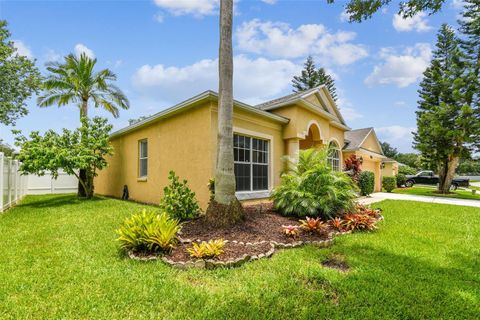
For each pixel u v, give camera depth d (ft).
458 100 63.00
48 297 10.40
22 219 25.39
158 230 15.29
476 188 91.04
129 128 42.34
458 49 64.44
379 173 76.48
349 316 9.54
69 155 38.11
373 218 25.16
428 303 10.44
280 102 38.01
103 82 53.01
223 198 19.88
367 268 13.79
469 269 14.10
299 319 9.32
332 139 50.14
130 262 14.14
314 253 16.11
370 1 21.80
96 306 9.83
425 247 17.78
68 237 18.86
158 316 9.32
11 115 61.62
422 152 70.69
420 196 55.72
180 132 32.50
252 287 11.46
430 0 20.08
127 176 45.11
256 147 34.42
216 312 9.58
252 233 18.54
